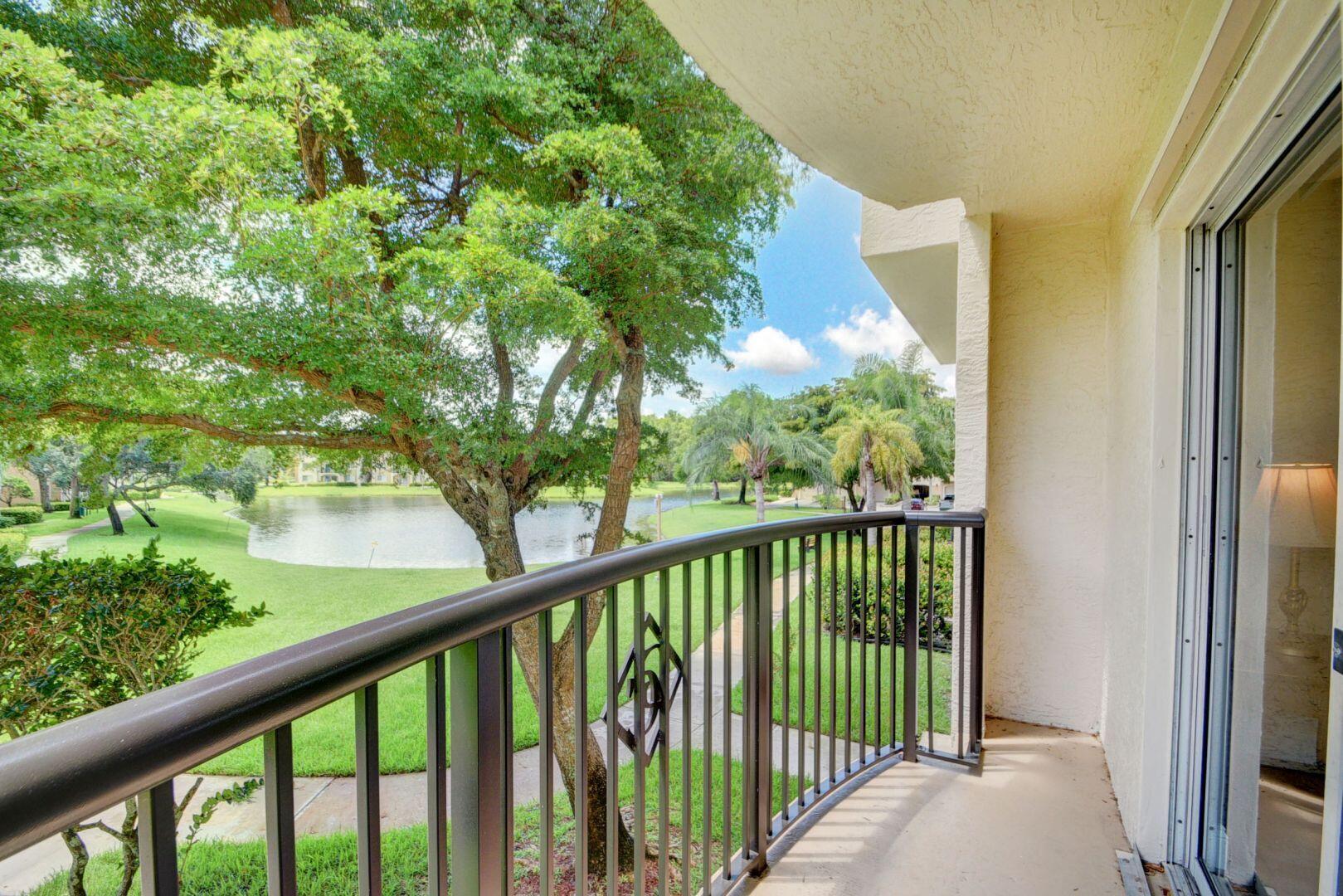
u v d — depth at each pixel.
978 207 2.44
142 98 3.93
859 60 1.54
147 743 0.39
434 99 5.60
